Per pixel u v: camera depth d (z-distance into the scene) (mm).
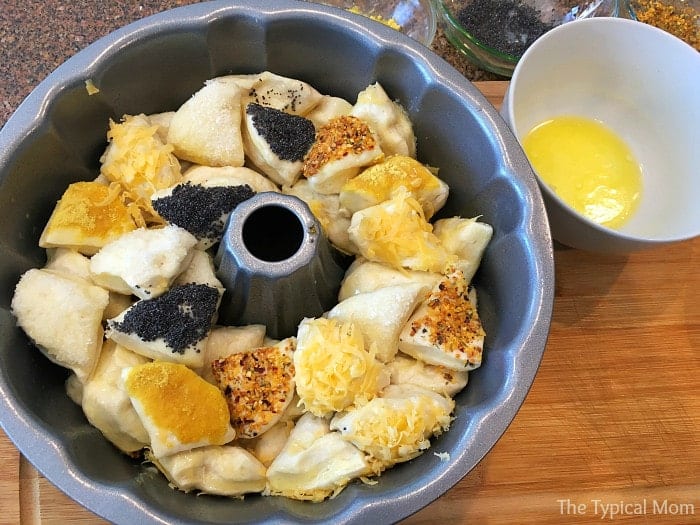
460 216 335
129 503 233
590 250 345
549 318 271
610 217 367
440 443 269
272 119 312
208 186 300
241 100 323
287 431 285
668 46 344
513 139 298
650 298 364
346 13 313
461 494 326
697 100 347
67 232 284
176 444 252
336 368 263
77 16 403
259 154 317
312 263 294
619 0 422
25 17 400
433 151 340
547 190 313
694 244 372
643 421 344
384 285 300
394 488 248
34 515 302
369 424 258
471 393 289
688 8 426
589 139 379
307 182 319
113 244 283
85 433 268
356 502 242
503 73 406
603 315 359
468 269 318
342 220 320
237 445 279
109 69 301
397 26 413
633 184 373
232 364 281
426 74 310
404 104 333
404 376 290
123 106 325
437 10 418
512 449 335
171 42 309
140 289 274
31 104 285
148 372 256
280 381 278
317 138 317
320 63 335
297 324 318
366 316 284
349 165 305
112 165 306
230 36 318
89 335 268
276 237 311
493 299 312
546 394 345
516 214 294
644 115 371
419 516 320
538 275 278
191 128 310
